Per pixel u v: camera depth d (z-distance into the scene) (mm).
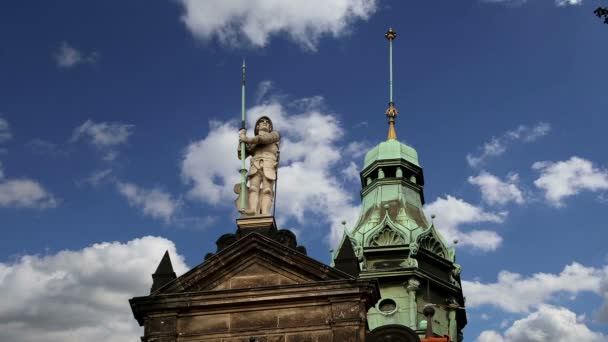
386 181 56531
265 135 36562
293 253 33625
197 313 33375
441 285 51938
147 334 33094
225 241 34688
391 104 61469
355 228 54812
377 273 51219
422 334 47688
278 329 32719
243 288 33281
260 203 35625
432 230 53688
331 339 32312
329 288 32906
